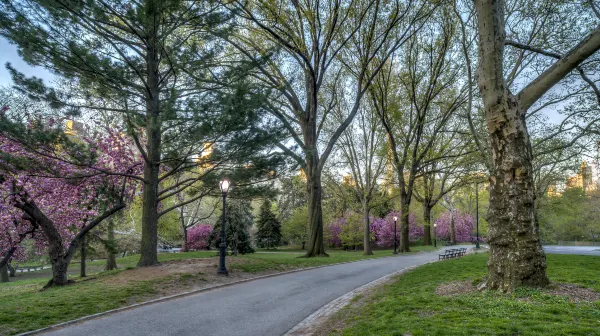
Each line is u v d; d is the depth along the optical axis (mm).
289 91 23672
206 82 14211
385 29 23750
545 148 22953
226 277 14281
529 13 15250
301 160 16281
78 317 8523
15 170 12375
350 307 9438
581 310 6531
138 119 12641
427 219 38094
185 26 14922
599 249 44875
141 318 8500
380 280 14453
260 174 15898
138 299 10422
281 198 52562
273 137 13984
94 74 12898
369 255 29562
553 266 14266
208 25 13359
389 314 7441
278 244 46062
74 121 17797
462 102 28266
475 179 31234
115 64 12906
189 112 12211
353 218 44125
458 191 54844
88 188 16547
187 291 11711
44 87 11711
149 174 15867
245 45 23047
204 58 13812
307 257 23547
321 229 24375
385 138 32438
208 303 10141
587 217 58188
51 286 14359
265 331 7484
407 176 36125
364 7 22828
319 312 9117
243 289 12383
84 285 12320
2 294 14680
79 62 12359
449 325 6027
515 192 8602
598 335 5141
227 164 15359
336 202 47094
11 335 7227
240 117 12164
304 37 21641
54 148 13148
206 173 15609
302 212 49531
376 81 28719
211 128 11844
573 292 7973
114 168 17594
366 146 32906
